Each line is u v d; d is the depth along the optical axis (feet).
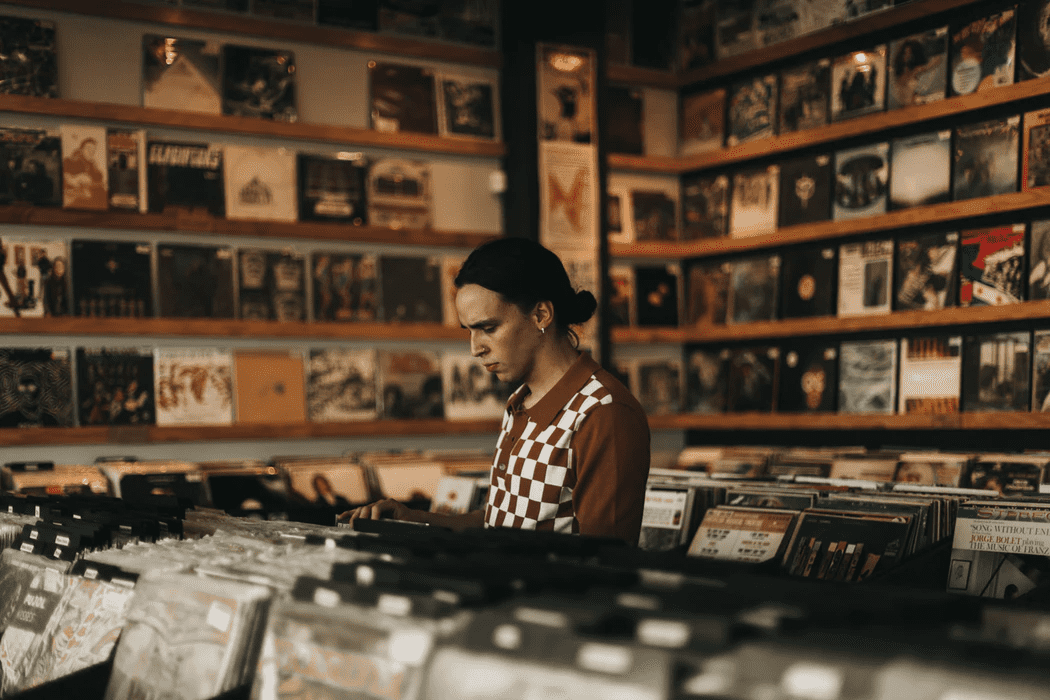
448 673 3.12
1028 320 12.57
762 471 13.00
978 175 12.91
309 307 14.42
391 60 15.08
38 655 5.45
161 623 4.28
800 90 15.28
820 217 14.96
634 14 16.97
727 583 3.70
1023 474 10.97
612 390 6.14
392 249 15.14
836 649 2.65
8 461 12.57
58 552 6.23
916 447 13.79
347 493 12.98
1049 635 3.12
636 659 2.71
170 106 13.50
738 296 16.20
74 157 12.98
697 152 17.03
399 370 15.01
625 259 16.88
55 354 12.82
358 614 3.53
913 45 13.66
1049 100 12.26
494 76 15.87
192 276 13.69
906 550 7.12
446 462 13.87
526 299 6.30
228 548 5.19
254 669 3.89
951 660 2.53
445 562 3.92
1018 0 12.46
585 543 4.52
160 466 12.39
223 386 13.80
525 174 15.08
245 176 14.05
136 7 13.26
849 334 14.76
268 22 14.11
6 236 12.65
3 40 12.53
